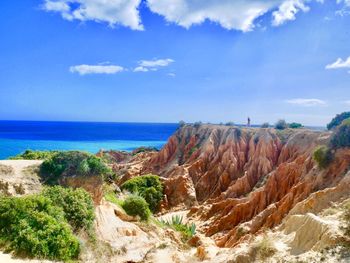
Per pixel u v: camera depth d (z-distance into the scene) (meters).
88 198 25.16
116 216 29.61
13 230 19.39
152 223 33.62
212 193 57.28
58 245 19.58
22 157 40.25
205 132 75.75
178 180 59.12
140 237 28.20
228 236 35.31
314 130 55.97
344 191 24.88
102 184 28.80
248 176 53.84
